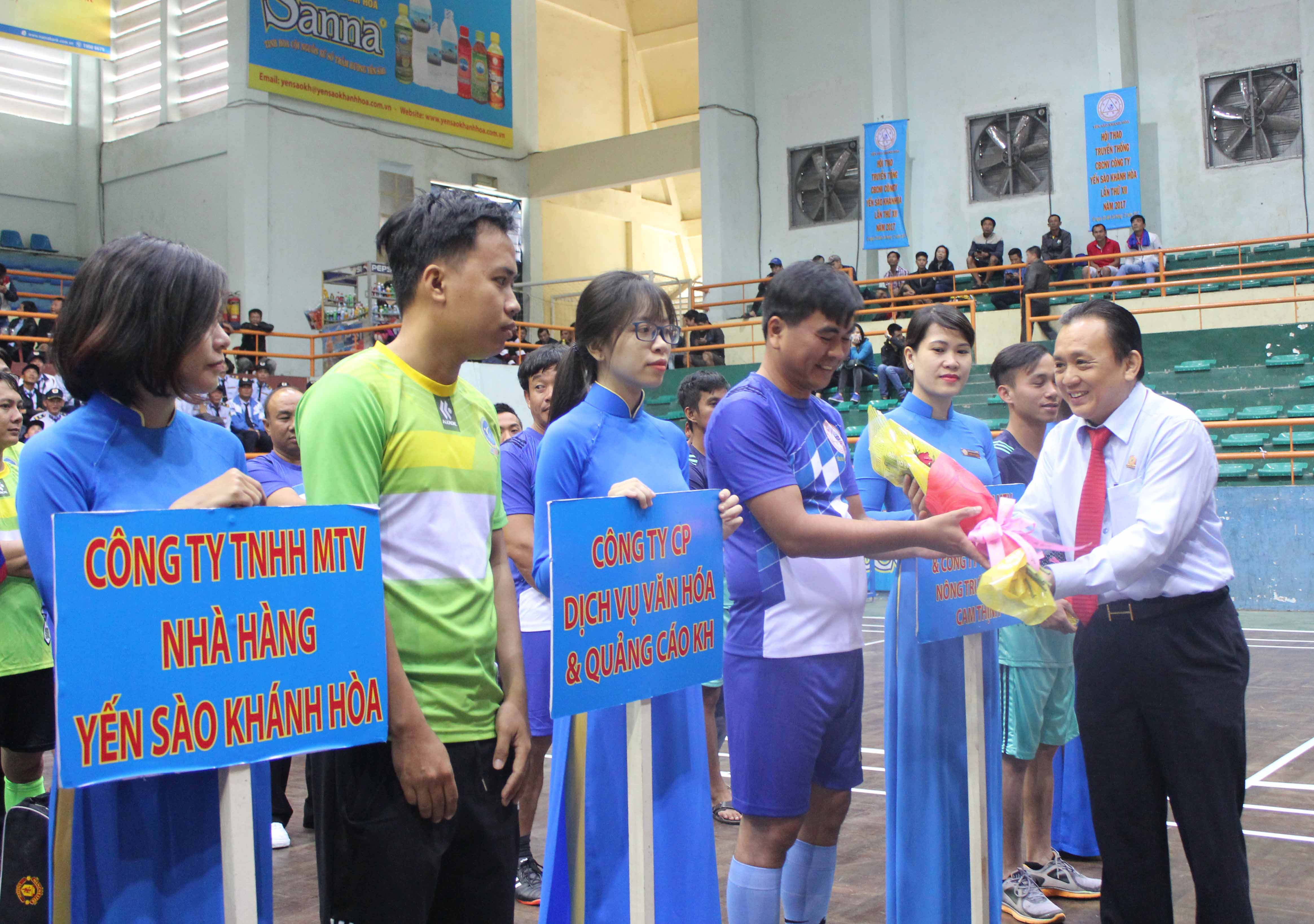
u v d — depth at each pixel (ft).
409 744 5.70
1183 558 7.98
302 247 55.77
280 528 5.17
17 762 11.61
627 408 8.07
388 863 5.80
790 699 7.91
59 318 5.85
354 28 58.34
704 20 60.18
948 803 8.93
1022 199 55.31
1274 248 49.44
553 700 5.83
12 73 59.41
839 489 8.50
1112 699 8.16
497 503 6.81
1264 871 11.51
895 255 55.72
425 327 6.18
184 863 5.67
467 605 6.19
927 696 8.93
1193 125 51.72
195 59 57.41
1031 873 11.17
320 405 5.82
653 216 79.41
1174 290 47.37
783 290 7.86
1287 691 20.79
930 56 57.62
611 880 7.35
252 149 53.93
